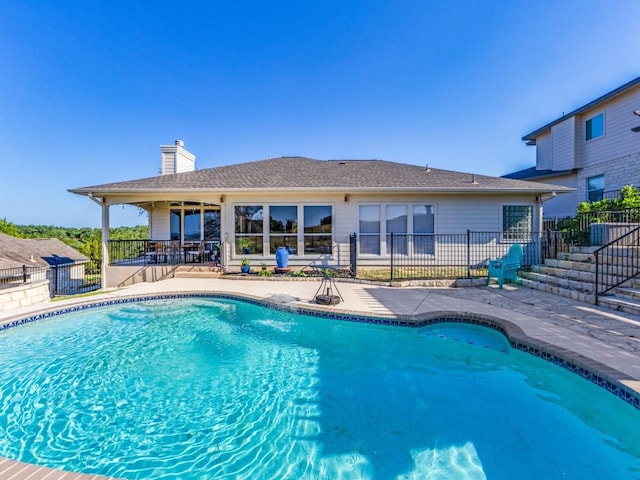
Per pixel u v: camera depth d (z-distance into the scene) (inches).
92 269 917.2
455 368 202.7
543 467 119.5
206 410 164.4
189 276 482.6
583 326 219.9
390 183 487.5
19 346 246.4
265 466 125.0
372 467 122.9
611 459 122.0
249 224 503.5
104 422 154.7
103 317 313.7
